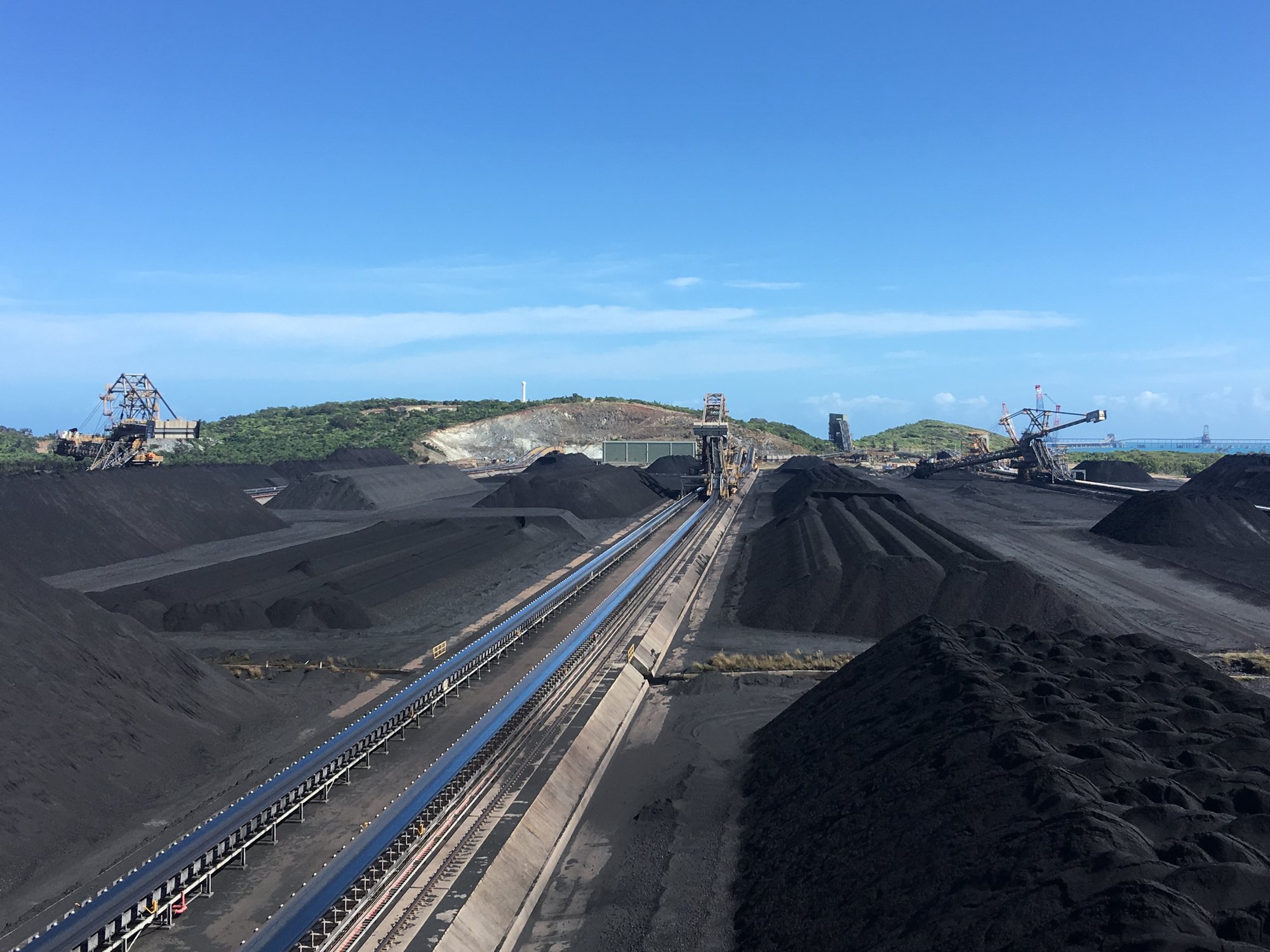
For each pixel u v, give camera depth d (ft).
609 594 200.75
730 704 134.92
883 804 78.13
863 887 67.67
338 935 65.62
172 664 110.11
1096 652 119.65
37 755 83.76
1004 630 131.85
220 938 66.74
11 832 75.61
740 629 180.55
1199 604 200.85
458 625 174.09
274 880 75.41
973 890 59.16
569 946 72.74
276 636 161.89
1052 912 53.06
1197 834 60.03
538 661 146.51
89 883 73.26
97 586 190.70
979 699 88.02
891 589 179.01
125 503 247.50
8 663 90.48
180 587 180.45
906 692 99.86
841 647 163.73
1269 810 67.92
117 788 87.51
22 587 101.19
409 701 118.32
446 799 89.97
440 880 75.05
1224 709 99.81
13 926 66.64
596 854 89.61
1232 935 48.98
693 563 249.75
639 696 139.13
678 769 110.52
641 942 72.13
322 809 89.61
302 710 120.06
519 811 88.99
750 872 81.97
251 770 98.43
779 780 99.19
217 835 78.23
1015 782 70.18
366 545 241.14
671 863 85.92
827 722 105.91
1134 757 76.84
